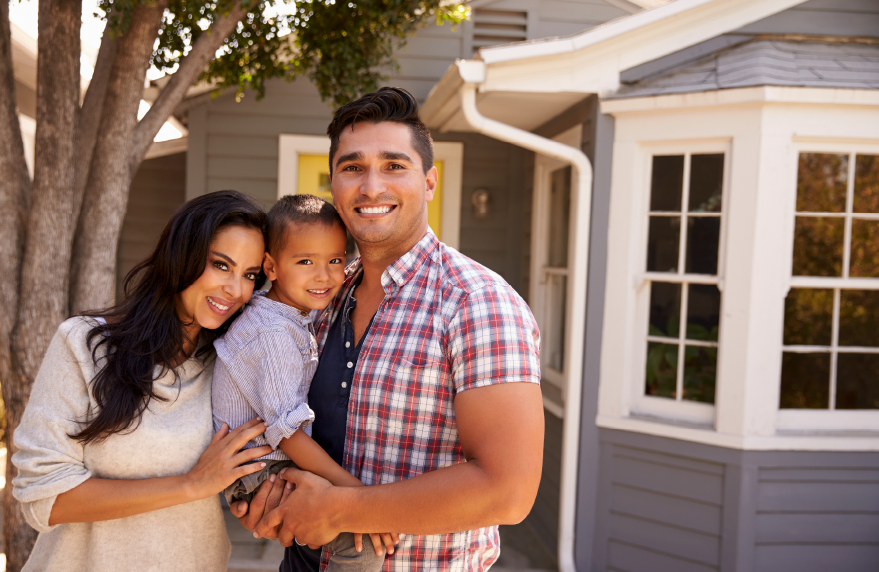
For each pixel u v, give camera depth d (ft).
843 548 10.25
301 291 5.14
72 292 8.44
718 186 10.41
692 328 10.74
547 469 13.07
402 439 4.51
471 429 4.11
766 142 9.85
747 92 9.73
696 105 10.11
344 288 5.36
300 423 4.64
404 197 4.71
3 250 8.16
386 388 4.55
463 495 3.93
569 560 11.03
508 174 16.26
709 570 10.31
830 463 10.18
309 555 5.09
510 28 15.72
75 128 8.20
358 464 4.65
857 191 10.29
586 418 11.04
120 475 4.56
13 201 8.29
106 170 8.49
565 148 10.90
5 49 8.34
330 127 4.99
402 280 4.75
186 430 4.72
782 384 10.44
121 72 8.38
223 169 15.49
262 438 4.75
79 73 8.23
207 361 5.14
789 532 10.20
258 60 12.15
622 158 10.87
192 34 11.10
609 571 11.08
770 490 10.17
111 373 4.47
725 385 10.22
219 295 4.76
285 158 15.57
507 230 16.29
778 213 9.92
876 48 10.84
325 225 5.14
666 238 10.84
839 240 10.30
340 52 11.80
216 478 4.47
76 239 8.48
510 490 3.91
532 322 4.50
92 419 4.46
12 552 8.43
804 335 10.40
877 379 10.54
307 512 4.35
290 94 15.57
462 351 4.25
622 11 15.81
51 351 4.61
